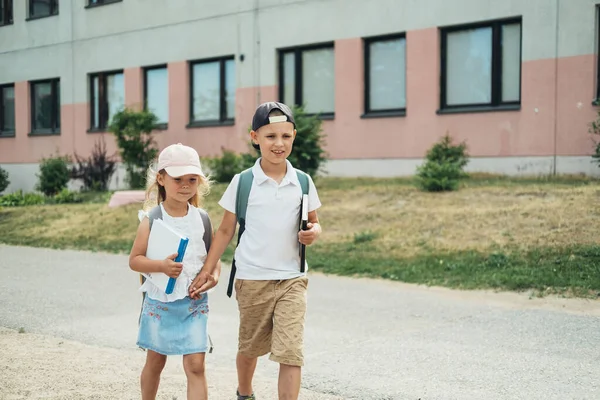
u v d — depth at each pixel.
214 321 7.52
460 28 16.89
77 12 25.02
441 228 11.45
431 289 8.98
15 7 27.05
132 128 20.72
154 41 22.77
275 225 4.20
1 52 27.58
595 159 14.86
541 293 8.37
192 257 4.05
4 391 4.90
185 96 22.06
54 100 26.28
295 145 14.90
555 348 6.09
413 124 17.47
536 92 15.62
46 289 9.42
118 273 10.77
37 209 17.95
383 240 11.34
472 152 16.61
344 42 18.55
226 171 17.64
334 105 18.95
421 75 17.30
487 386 5.07
